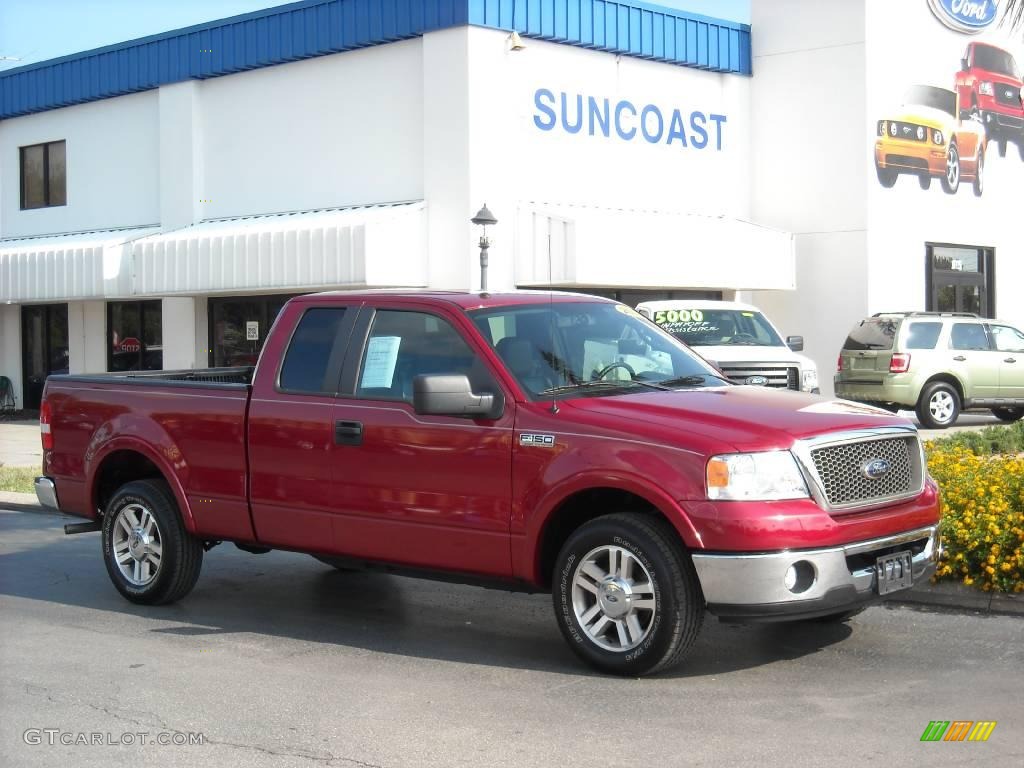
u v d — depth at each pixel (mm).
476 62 19594
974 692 6039
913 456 6633
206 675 6672
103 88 24969
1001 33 25953
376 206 20969
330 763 5211
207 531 7973
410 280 19781
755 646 7004
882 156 23547
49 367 26344
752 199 24812
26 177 27359
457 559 6812
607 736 5457
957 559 7887
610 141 22000
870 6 23172
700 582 5988
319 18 21344
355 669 6754
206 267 20906
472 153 19578
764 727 5539
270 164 22531
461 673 6621
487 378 6797
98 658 7070
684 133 23391
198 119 23516
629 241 20312
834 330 23766
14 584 9414
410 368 7105
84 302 25359
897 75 23812
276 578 9500
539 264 20016
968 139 25391
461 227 19656
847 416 6434
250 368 9898
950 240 25078
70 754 5383
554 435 6434
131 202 25047
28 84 26516
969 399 19672
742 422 6180
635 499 6457
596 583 6383
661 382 7086
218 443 7836
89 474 8602
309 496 7379
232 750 5402
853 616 7547
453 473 6766
